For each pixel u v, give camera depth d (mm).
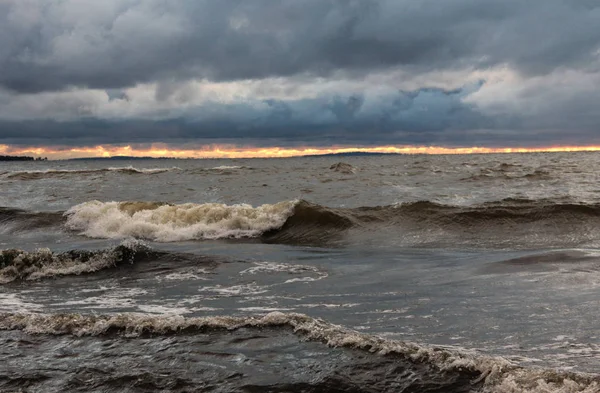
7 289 7586
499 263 7977
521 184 24766
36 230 14492
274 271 8266
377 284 7156
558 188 22344
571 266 7348
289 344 4590
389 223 13164
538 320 5176
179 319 5262
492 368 3783
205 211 14273
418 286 6898
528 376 3633
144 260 8883
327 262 9031
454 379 3766
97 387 3945
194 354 4473
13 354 4672
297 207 13828
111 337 5000
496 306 5742
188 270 8367
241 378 3975
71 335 5105
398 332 5020
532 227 12305
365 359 4172
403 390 3670
